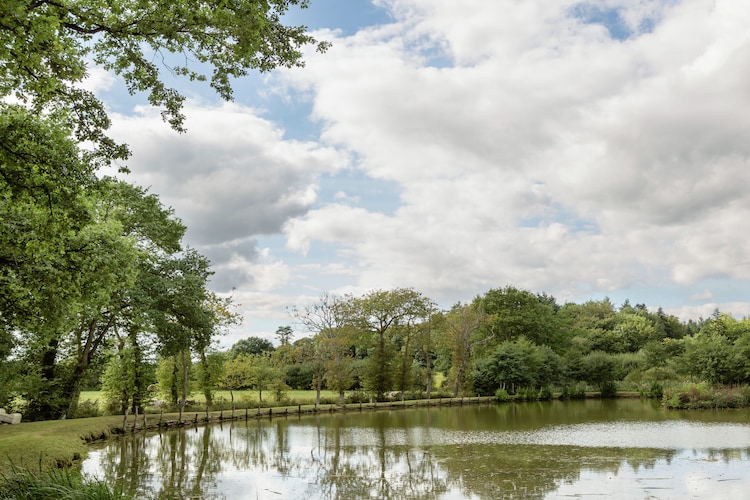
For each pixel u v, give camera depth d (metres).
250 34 9.61
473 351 66.88
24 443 19.22
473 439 25.70
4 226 12.68
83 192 12.70
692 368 49.28
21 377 27.02
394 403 48.00
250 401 44.81
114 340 33.16
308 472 18.16
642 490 14.71
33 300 14.98
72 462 19.27
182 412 36.22
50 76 9.87
